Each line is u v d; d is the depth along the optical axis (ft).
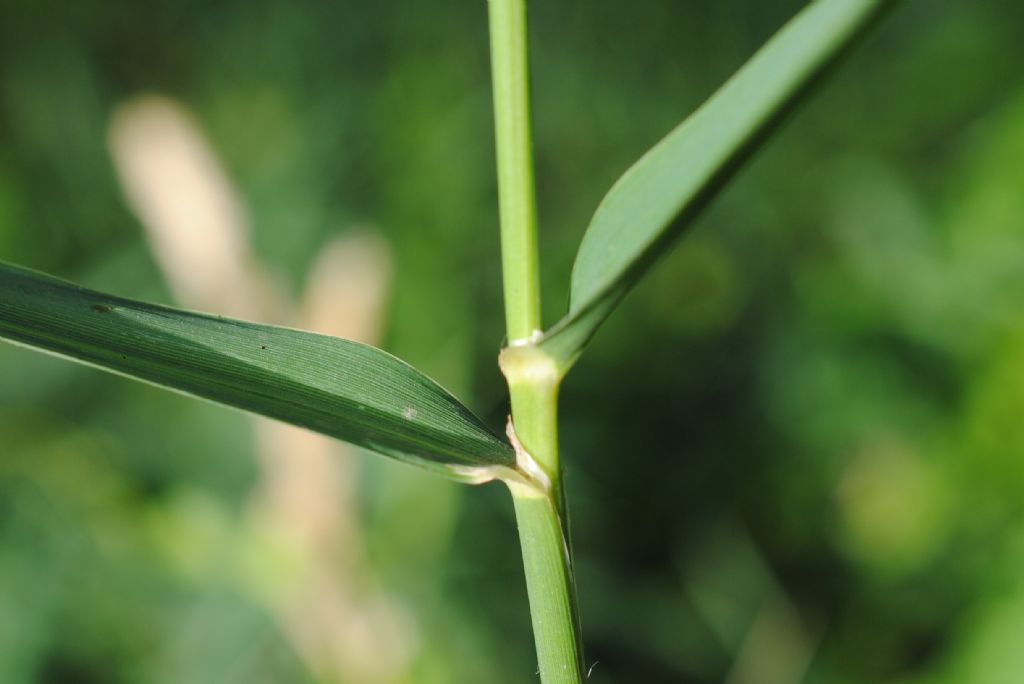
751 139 0.86
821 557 2.12
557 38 2.51
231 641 1.73
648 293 2.34
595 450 2.12
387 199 2.23
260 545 1.61
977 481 1.99
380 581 1.66
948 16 2.59
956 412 2.05
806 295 2.31
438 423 0.92
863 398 2.14
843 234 2.36
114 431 1.89
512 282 0.91
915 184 2.39
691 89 2.58
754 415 2.23
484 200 2.30
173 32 2.38
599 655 1.97
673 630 2.00
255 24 2.40
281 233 2.14
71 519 1.78
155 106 1.63
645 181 0.88
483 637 1.78
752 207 2.47
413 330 1.97
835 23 0.83
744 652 2.01
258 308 1.63
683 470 2.16
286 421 0.92
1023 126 2.12
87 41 2.31
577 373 2.19
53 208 2.22
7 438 1.82
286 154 2.25
